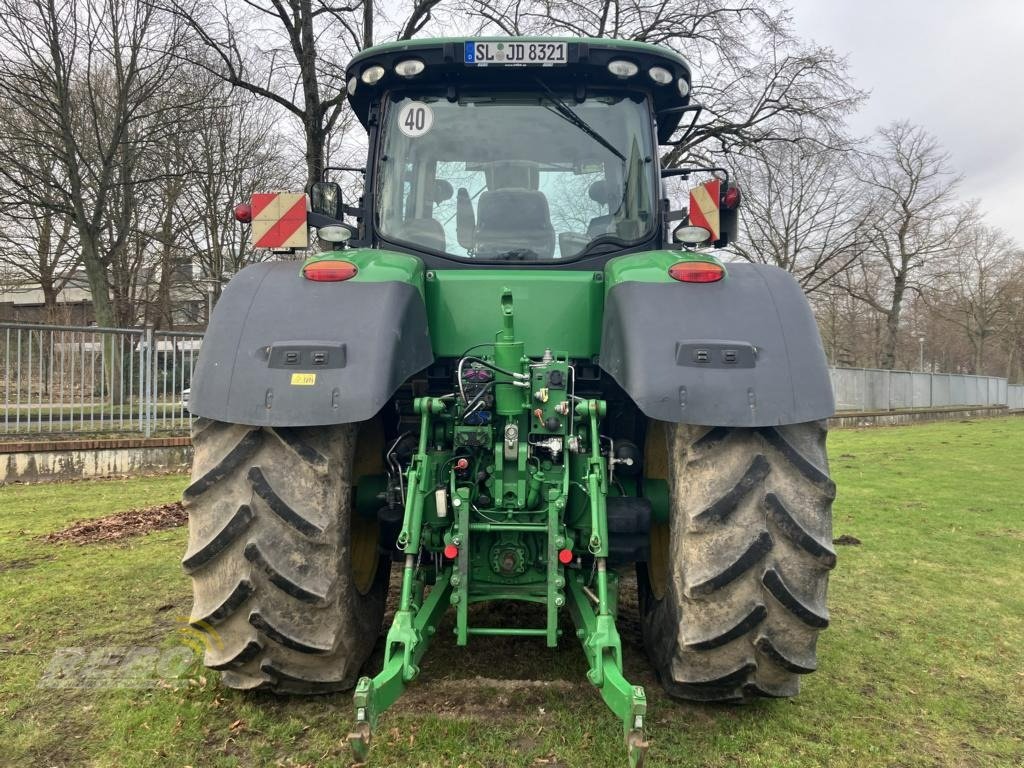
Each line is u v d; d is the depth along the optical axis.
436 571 2.86
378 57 3.43
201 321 24.61
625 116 3.52
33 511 7.04
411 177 3.48
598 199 3.45
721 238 3.75
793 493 2.48
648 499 2.96
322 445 2.52
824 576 2.49
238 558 2.50
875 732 2.82
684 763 2.52
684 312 2.58
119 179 17.88
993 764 2.63
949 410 30.06
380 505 3.09
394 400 3.40
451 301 3.09
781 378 2.45
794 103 19.94
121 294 21.84
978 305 50.66
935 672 3.43
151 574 4.72
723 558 2.44
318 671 2.66
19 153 16.36
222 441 2.56
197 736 2.64
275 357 2.47
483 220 3.42
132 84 17.02
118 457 10.00
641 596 3.39
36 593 4.32
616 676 2.20
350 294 2.65
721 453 2.48
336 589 2.54
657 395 2.40
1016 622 4.14
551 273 3.12
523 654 3.37
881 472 10.84
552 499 2.64
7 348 9.80
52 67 15.91
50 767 2.46
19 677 3.14
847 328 48.19
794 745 2.68
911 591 4.73
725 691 2.70
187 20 15.38
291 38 15.52
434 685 3.03
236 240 23.58
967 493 8.80
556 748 2.55
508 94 3.52
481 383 2.76
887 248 35.50
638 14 17.75
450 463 2.76
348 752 2.52
